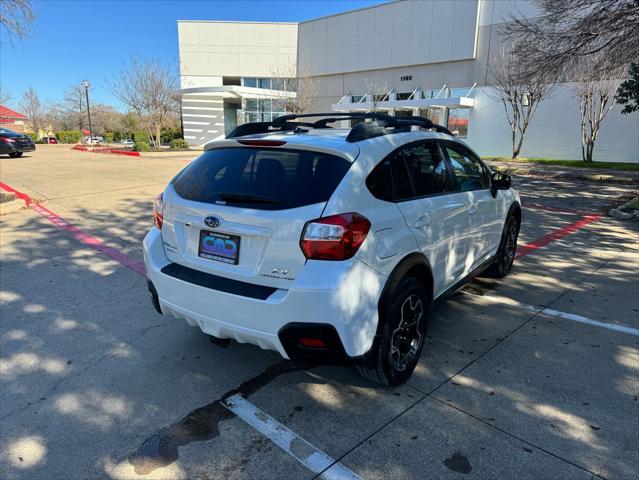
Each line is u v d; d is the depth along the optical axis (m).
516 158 23.42
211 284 2.85
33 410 2.90
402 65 30.42
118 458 2.50
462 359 3.53
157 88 29.94
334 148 2.78
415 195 3.26
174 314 3.17
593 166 18.97
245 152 3.07
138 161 20.28
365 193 2.76
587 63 17.73
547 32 12.31
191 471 2.40
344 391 3.12
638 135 20.59
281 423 2.79
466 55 27.41
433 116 28.28
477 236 4.25
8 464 2.44
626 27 10.74
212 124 33.94
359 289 2.62
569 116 22.56
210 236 2.92
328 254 2.54
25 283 5.05
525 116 23.53
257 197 2.75
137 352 3.62
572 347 3.72
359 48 32.53
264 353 3.63
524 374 3.32
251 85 37.69
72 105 61.25
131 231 7.39
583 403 2.98
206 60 37.06
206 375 3.31
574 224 8.45
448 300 4.71
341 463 2.46
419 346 3.30
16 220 8.11
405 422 2.79
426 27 28.92
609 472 2.38
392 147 3.15
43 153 25.66
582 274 5.54
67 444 2.60
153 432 2.71
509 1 25.38
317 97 35.69
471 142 26.56
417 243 3.12
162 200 3.32
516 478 2.35
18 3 10.27
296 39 36.00
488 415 2.85
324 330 2.55
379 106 28.11
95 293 4.80
